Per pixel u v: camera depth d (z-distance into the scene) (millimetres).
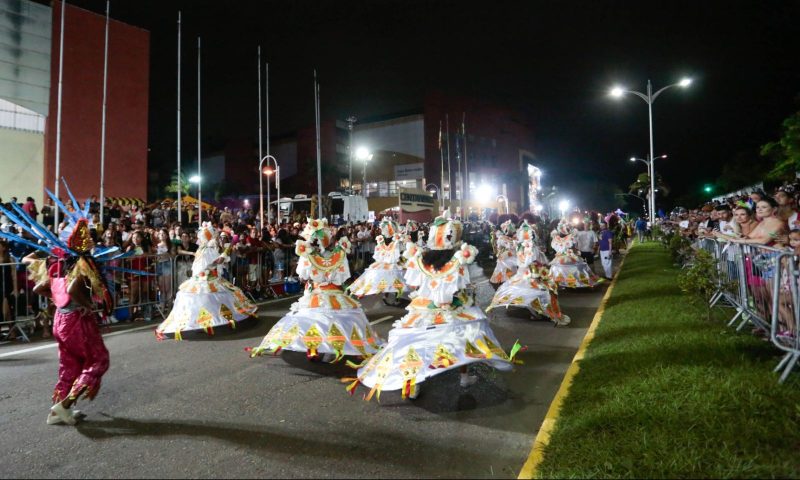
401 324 5629
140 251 11188
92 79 32594
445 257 5594
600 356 6402
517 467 4105
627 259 21453
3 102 29062
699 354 5848
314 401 5688
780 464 3490
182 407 5566
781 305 5613
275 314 11281
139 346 8422
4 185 29125
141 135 34781
